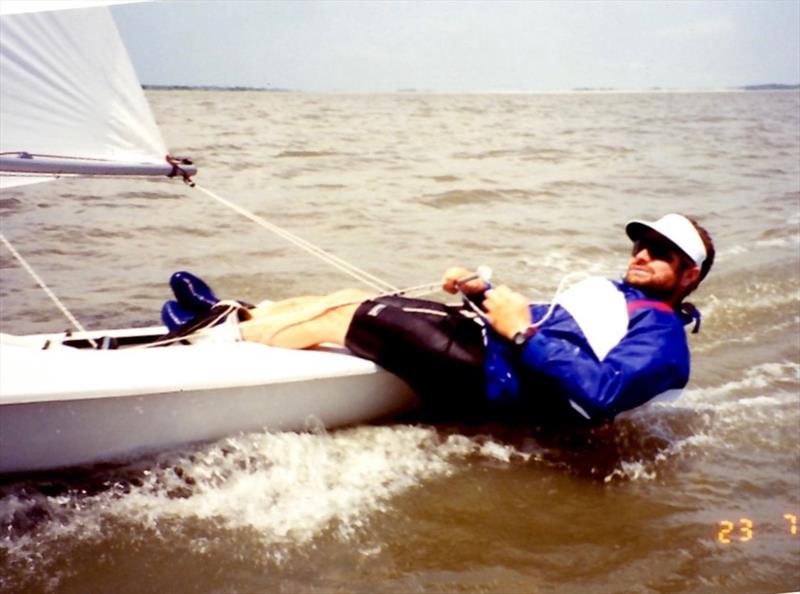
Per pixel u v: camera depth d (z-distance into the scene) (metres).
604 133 12.18
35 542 1.74
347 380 2.21
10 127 2.27
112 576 1.64
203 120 13.23
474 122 14.55
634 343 2.07
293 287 3.75
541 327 2.15
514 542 1.80
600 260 4.39
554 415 2.29
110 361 2.07
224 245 4.48
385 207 5.73
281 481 2.03
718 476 2.11
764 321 3.35
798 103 23.97
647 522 1.89
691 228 2.18
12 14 2.10
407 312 2.21
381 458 2.14
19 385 1.91
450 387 2.20
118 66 2.43
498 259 4.36
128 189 6.06
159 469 2.05
